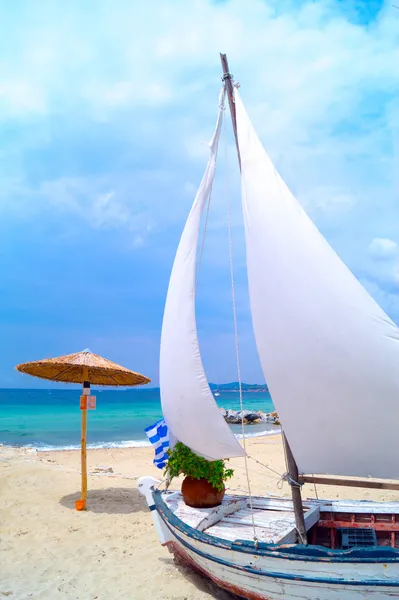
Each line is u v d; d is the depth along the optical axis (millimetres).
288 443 5414
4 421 40156
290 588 4820
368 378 4996
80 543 7941
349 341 5062
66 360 9594
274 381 5293
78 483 12266
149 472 14227
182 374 6234
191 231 6848
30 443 24797
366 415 5008
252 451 19172
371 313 5137
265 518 6453
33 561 7215
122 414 50406
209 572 5711
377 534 6512
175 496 7254
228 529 6016
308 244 5469
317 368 5113
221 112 7113
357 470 5152
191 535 5633
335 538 6621
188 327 6336
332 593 4621
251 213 5809
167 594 6105
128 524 8891
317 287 5266
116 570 6879
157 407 65250
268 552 4883
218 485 6738
